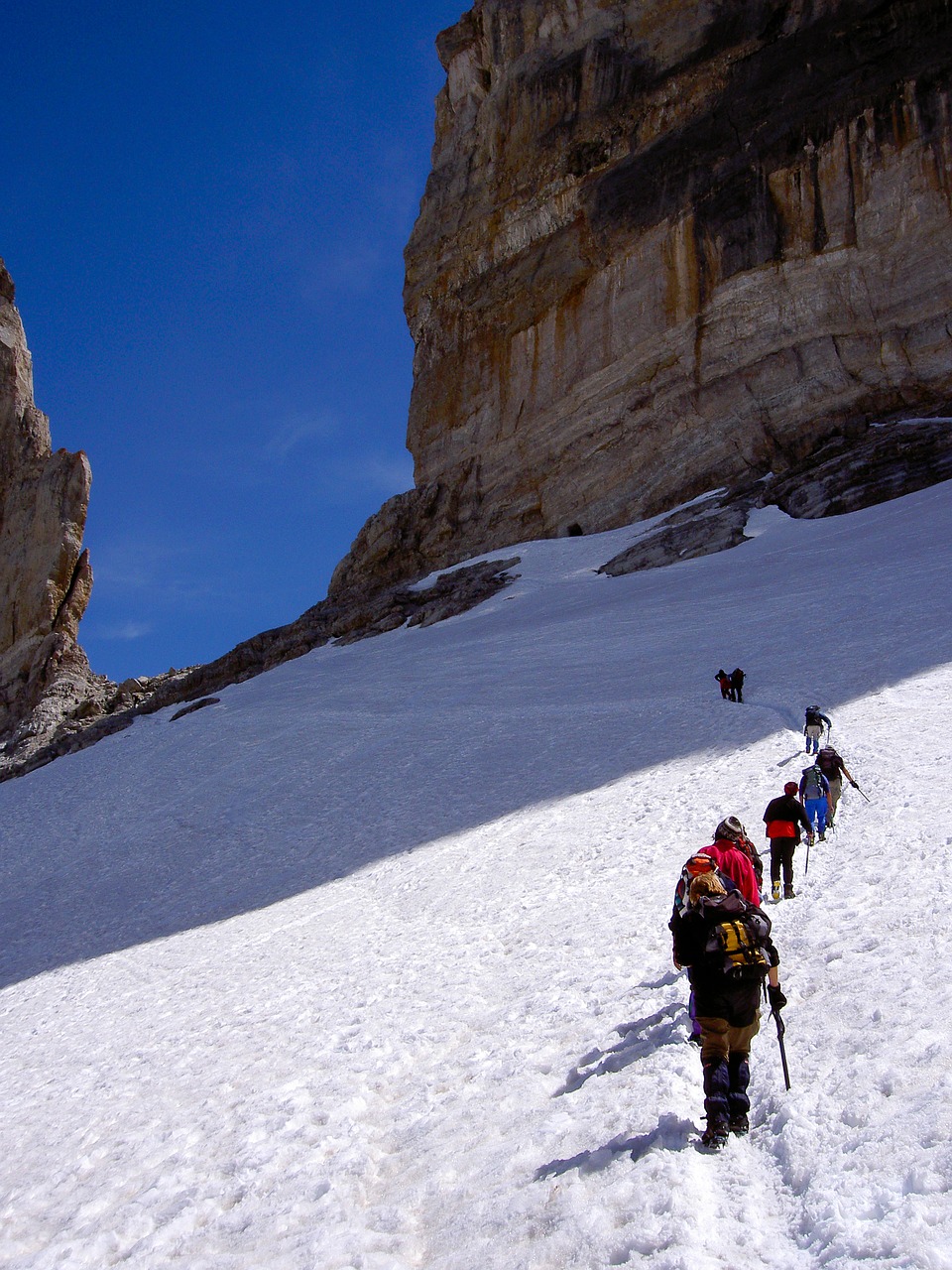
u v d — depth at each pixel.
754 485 57.59
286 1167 7.35
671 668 31.50
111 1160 8.63
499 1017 9.45
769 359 61.50
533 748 27.03
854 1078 5.66
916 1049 5.67
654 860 14.15
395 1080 8.68
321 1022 10.97
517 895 14.59
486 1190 6.05
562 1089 7.27
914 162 57.72
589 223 74.62
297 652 68.62
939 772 13.33
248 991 13.48
